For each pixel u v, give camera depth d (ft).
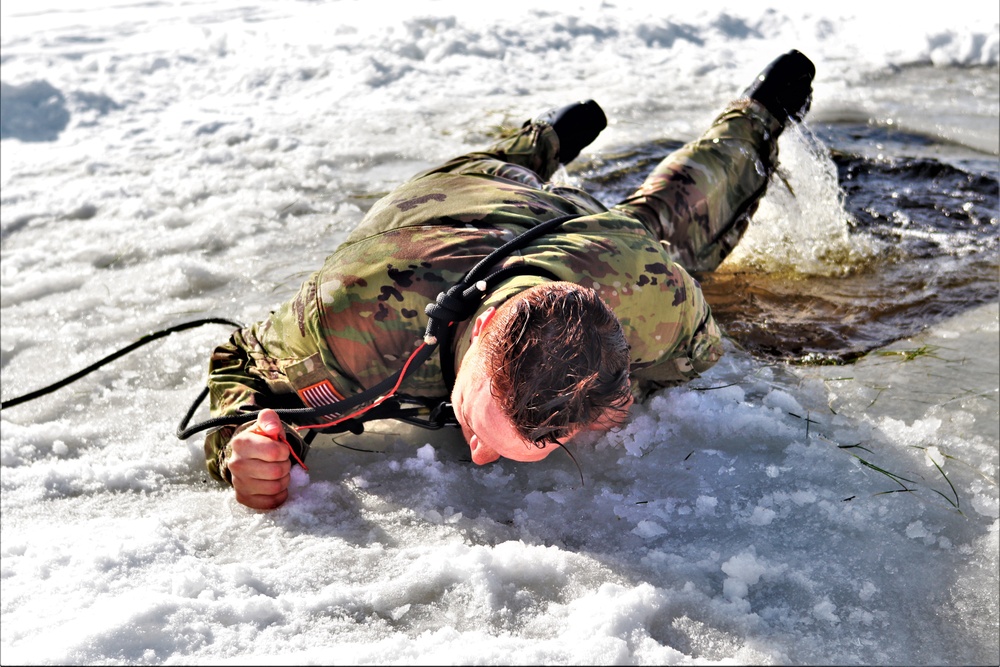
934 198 13.05
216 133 16.80
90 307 10.74
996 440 7.61
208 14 26.68
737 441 7.61
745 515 6.73
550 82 19.79
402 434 7.88
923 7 24.48
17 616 5.60
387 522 6.74
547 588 5.99
